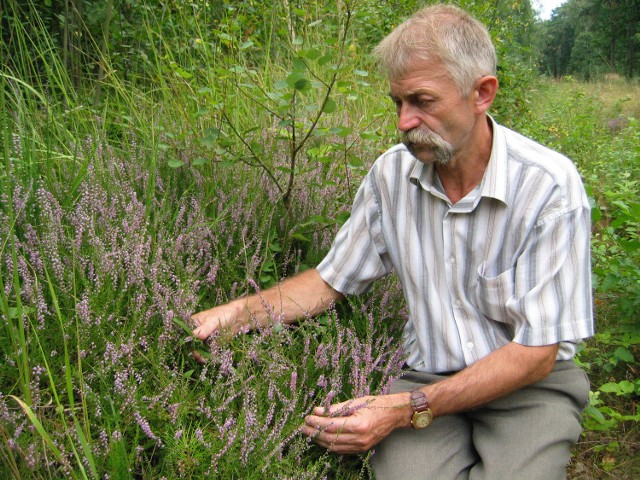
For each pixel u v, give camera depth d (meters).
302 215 2.82
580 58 47.78
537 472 1.87
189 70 3.57
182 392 1.86
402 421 1.92
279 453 1.78
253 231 2.58
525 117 7.46
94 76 3.78
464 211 1.96
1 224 2.10
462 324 2.05
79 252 2.08
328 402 1.91
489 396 1.89
